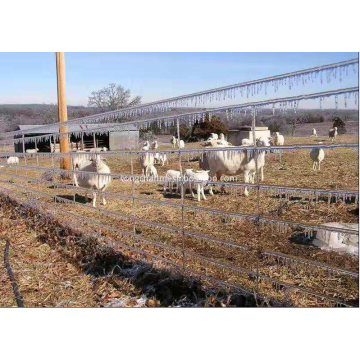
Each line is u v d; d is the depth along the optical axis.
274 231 5.77
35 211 8.02
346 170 12.02
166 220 7.04
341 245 4.65
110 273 4.62
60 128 12.71
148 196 9.86
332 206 7.37
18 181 14.02
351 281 3.90
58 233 6.35
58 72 14.69
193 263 4.59
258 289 3.62
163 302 3.80
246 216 3.43
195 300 3.78
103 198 8.85
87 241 5.70
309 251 4.73
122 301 3.93
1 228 7.14
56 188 11.68
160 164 16.08
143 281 4.29
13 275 4.78
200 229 6.25
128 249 5.29
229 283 3.67
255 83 2.94
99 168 8.18
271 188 3.17
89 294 4.16
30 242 6.21
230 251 4.96
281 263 4.43
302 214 6.87
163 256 4.93
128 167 14.88
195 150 3.70
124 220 7.07
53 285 4.46
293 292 3.66
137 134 7.23
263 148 3.11
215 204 8.23
